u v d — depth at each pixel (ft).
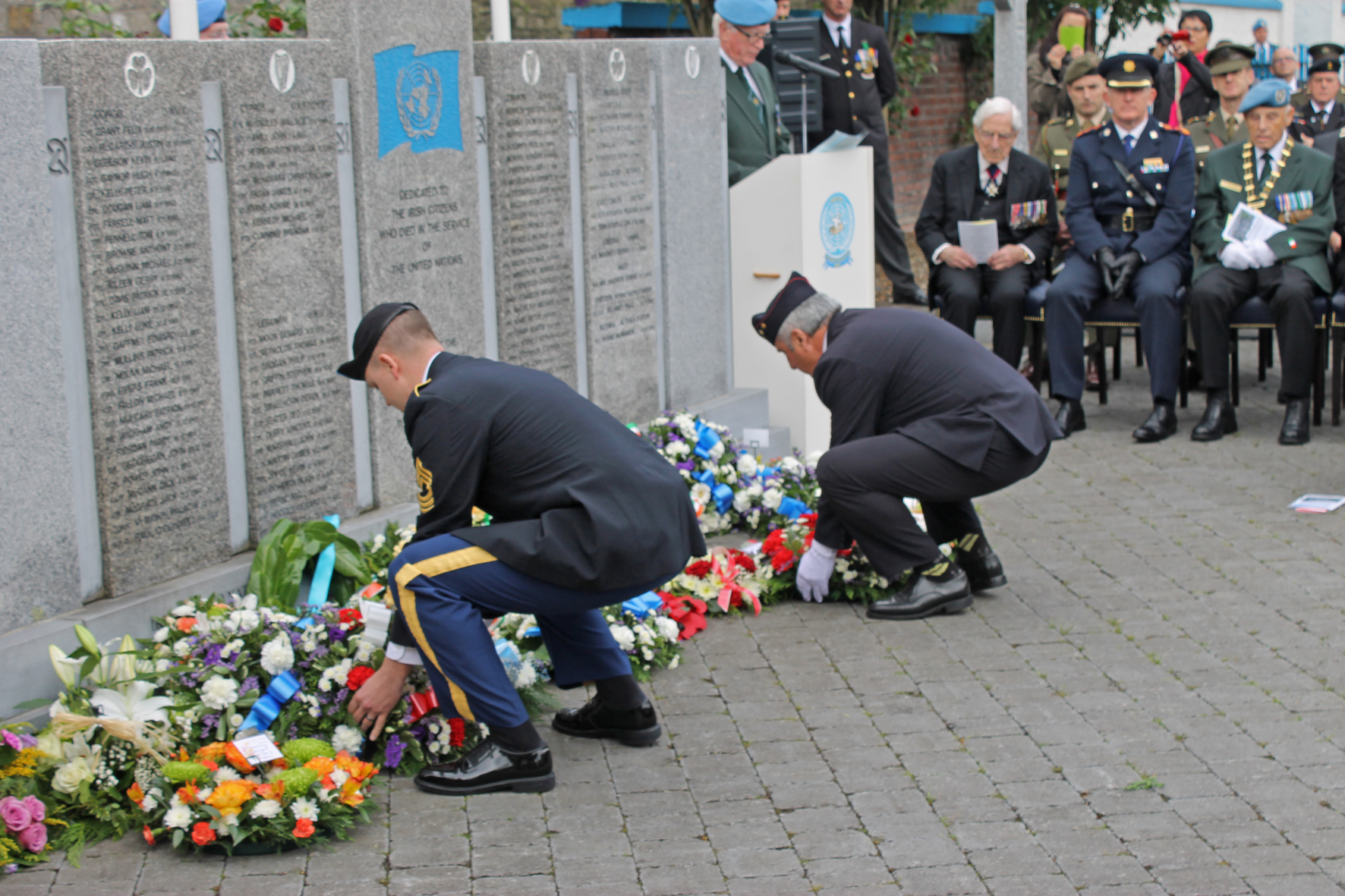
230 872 11.43
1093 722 14.20
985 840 11.91
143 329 14.53
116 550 14.49
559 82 20.38
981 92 51.03
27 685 13.23
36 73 13.23
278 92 15.90
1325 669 15.44
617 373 22.11
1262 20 66.13
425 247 18.22
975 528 17.71
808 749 13.67
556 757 13.58
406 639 12.58
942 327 17.07
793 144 25.44
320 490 17.15
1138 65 26.32
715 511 20.21
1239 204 25.88
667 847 11.84
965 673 15.48
